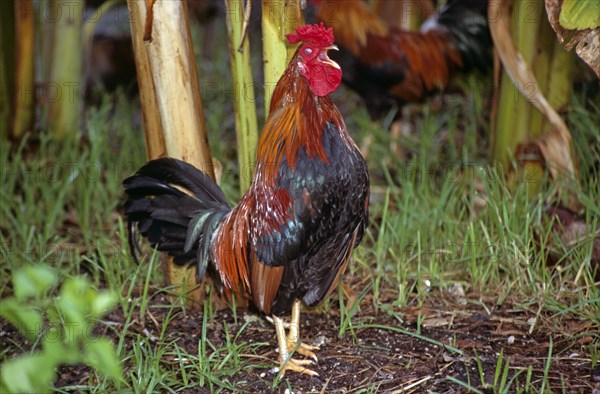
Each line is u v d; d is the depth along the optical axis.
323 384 3.68
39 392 2.48
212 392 3.55
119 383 3.62
